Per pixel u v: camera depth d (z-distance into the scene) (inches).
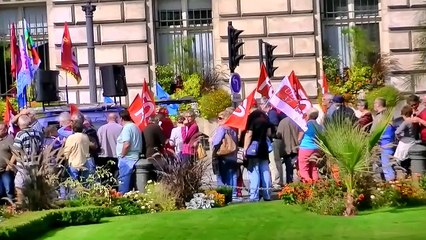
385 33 1353.3
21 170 713.0
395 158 773.3
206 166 799.1
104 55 1365.7
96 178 794.2
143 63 1366.9
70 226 681.6
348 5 1365.7
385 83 1330.0
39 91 963.3
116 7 1366.9
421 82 1302.9
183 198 771.4
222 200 776.3
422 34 1200.2
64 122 834.8
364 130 729.0
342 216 675.4
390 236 583.8
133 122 845.8
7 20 1398.9
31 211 694.5
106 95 1024.2
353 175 690.8
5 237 603.8
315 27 1358.3
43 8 1391.5
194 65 1370.6
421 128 839.1
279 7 1357.0
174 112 1188.5
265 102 945.5
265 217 676.7
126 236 623.8
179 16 1381.6
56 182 727.1
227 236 606.2
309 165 784.3
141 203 755.4
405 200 714.8
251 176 826.2
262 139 822.5
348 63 1358.3
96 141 838.5
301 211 700.7
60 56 1353.3
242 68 1355.8
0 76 1390.3
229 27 1040.2
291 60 1359.5
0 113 1243.8
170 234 621.3
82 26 1364.4
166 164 783.1
